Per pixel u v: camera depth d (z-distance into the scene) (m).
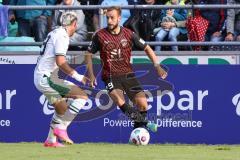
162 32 32.19
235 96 30.58
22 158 22.56
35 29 32.66
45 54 26.89
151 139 30.62
